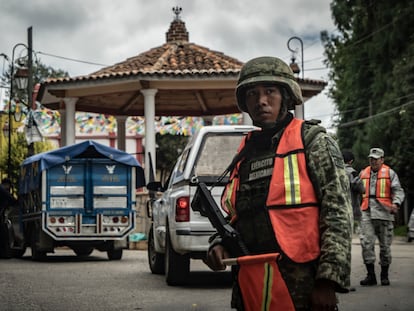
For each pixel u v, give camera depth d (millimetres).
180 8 28266
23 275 15055
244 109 4164
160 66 25344
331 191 3742
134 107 29625
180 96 28312
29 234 20891
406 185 38281
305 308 3711
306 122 3941
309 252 3721
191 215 12047
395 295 10977
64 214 19609
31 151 26938
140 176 20500
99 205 19781
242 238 3949
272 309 3688
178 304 10289
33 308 10047
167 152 63375
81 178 19703
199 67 25328
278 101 4020
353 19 43062
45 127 39062
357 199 12195
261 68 4023
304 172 3801
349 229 3721
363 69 43750
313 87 25094
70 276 14711
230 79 24281
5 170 38594
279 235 3768
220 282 13180
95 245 19859
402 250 22625
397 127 37625
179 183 12562
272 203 3820
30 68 27406
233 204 4043
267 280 3686
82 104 28438
